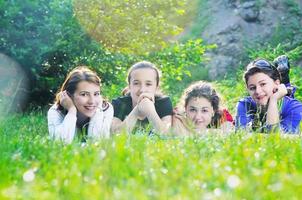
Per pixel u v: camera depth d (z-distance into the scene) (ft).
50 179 11.80
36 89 47.09
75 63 47.91
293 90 30.37
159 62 52.65
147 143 17.54
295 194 10.02
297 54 65.46
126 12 52.11
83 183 11.25
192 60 55.01
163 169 12.49
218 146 17.03
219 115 25.27
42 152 15.94
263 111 26.71
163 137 21.22
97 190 9.95
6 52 45.50
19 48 45.52
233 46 79.71
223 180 11.19
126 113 26.03
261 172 12.05
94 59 48.80
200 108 24.67
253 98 26.73
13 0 44.96
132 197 9.43
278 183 10.56
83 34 47.62
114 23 51.75
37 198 9.68
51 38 46.16
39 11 45.98
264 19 81.46
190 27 81.87
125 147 15.51
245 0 82.43
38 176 12.19
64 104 23.76
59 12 46.19
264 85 26.32
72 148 16.38
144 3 52.95
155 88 25.59
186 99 25.02
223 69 77.66
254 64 26.76
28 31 45.68
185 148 16.25
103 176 11.60
